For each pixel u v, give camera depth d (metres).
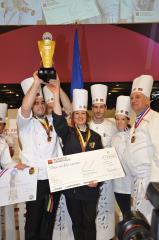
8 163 2.31
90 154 2.22
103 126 2.60
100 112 2.55
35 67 3.26
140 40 3.35
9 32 3.21
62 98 2.53
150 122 2.07
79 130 2.29
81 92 2.26
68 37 3.26
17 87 3.25
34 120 2.29
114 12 3.24
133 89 2.27
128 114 2.51
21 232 2.57
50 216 2.27
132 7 3.24
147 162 2.09
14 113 3.17
